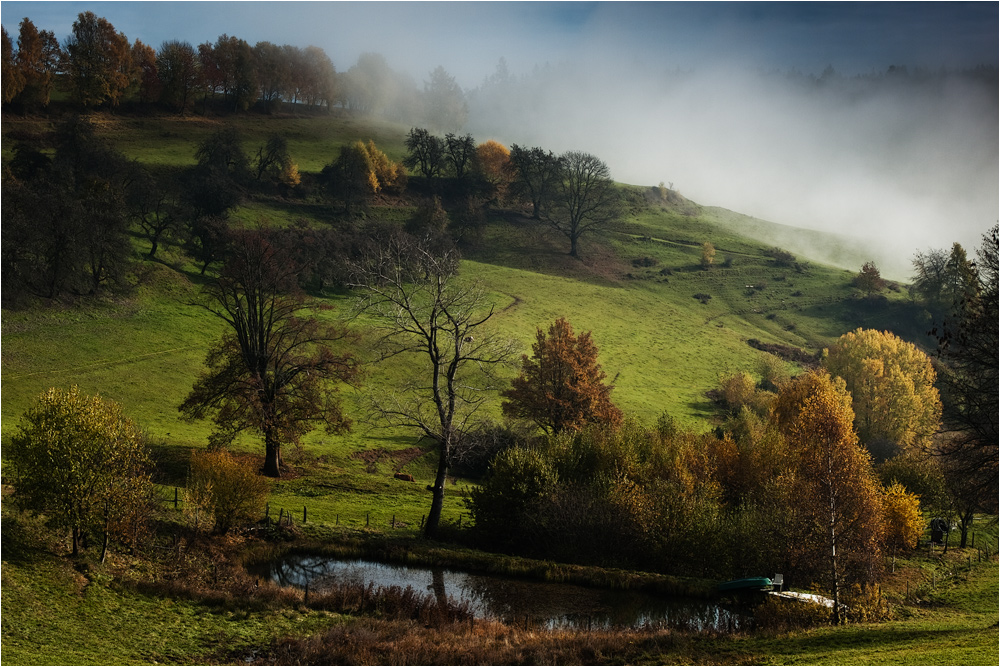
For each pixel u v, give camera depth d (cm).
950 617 3095
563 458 4547
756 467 4744
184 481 4353
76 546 2605
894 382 8750
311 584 3044
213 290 5300
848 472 3275
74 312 7744
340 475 5234
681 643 2495
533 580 3384
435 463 6212
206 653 2202
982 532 5491
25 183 9562
